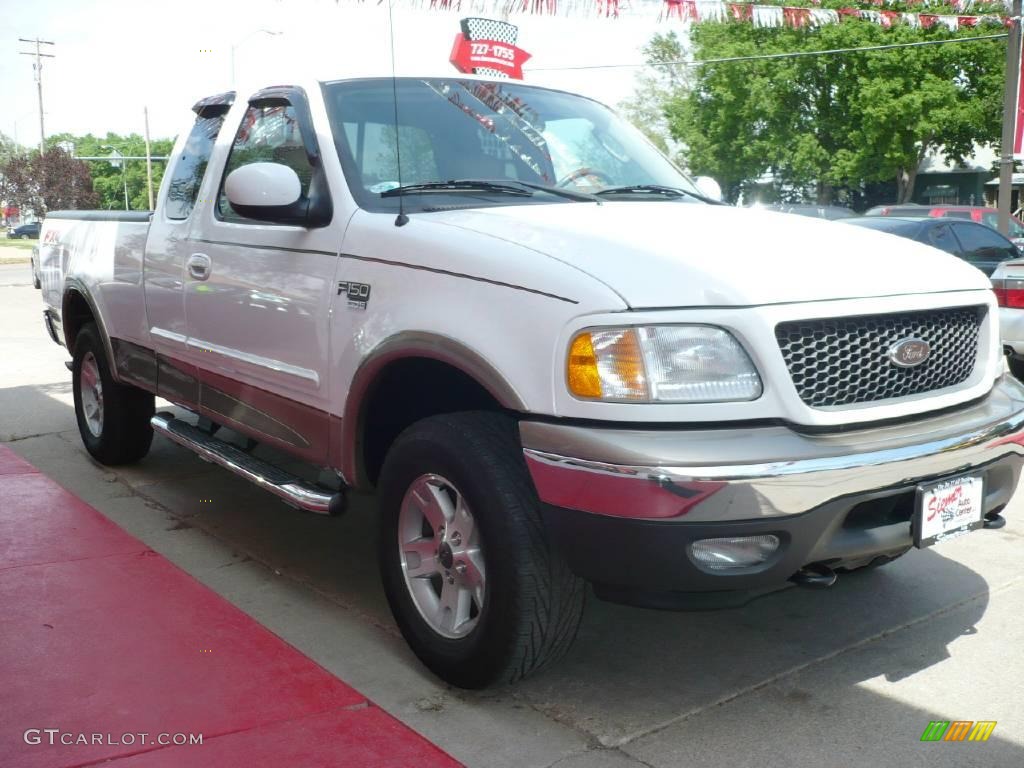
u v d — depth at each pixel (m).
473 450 2.88
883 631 3.53
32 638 3.40
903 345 2.84
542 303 2.72
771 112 35.28
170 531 4.62
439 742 2.80
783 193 40.28
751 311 2.61
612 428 2.60
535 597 2.81
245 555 4.33
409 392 3.40
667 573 2.59
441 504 3.06
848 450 2.63
